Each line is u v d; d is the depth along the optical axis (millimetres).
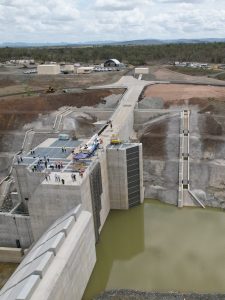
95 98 101688
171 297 41938
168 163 70938
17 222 51875
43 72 140500
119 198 63188
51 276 35156
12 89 117250
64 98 101062
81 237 42031
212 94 97438
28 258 43125
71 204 46969
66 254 38438
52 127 88062
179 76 134000
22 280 36531
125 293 43281
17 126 87750
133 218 61750
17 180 56156
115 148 59500
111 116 82812
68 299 38562
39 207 48500
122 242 55562
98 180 54250
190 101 92250
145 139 78938
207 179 66562
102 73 142000
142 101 94562
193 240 54062
